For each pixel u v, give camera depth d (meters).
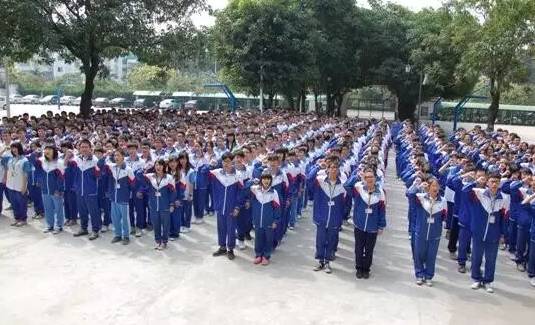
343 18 32.09
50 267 7.75
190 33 21.00
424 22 32.56
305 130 16.17
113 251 8.61
